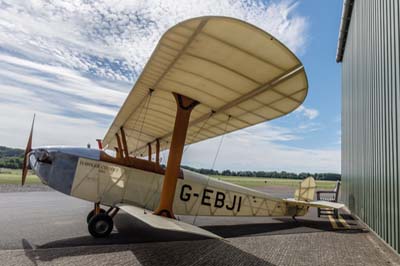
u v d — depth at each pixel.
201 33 2.78
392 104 4.80
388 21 5.19
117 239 4.96
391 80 4.88
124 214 8.20
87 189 5.42
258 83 3.81
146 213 4.23
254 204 7.59
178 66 3.67
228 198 7.07
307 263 3.86
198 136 7.73
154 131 7.41
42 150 5.62
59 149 5.56
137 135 8.12
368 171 6.90
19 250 4.06
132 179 5.70
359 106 8.59
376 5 6.37
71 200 11.62
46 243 4.50
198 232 3.11
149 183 5.82
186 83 4.23
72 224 6.19
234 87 4.10
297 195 9.38
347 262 3.96
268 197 7.94
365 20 7.90
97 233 5.03
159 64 3.63
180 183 6.33
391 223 4.69
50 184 5.37
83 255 3.89
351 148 10.37
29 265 3.42
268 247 4.75
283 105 4.41
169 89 4.56
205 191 6.70
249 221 7.97
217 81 3.98
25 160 6.22
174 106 5.39
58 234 5.17
